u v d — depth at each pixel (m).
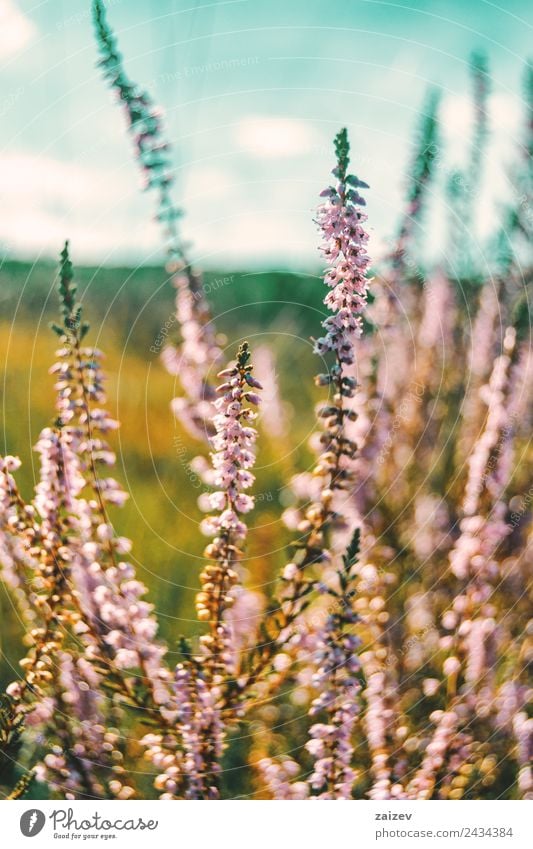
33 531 0.39
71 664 0.40
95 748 0.40
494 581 0.45
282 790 0.40
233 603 0.40
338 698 0.39
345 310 0.39
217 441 0.38
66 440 0.39
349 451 0.40
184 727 0.38
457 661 0.43
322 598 0.43
